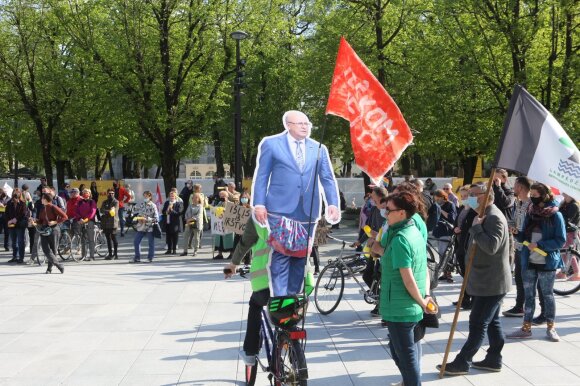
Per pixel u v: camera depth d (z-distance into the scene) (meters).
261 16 26.03
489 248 5.71
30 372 6.35
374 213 8.47
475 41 22.08
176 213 17.42
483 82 23.72
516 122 5.87
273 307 4.79
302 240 4.99
